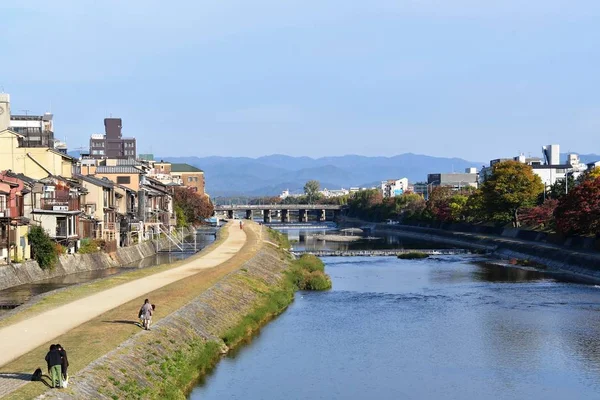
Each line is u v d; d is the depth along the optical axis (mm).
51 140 102062
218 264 77312
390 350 49094
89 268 80938
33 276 69000
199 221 196250
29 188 72375
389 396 38750
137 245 103188
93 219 89062
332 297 73562
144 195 118062
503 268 101438
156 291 54156
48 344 34750
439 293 76125
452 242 163250
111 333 37688
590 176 139500
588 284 82000
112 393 29797
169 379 35906
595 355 47750
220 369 42969
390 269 102000
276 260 94000
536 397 38906
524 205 145750
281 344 50281
